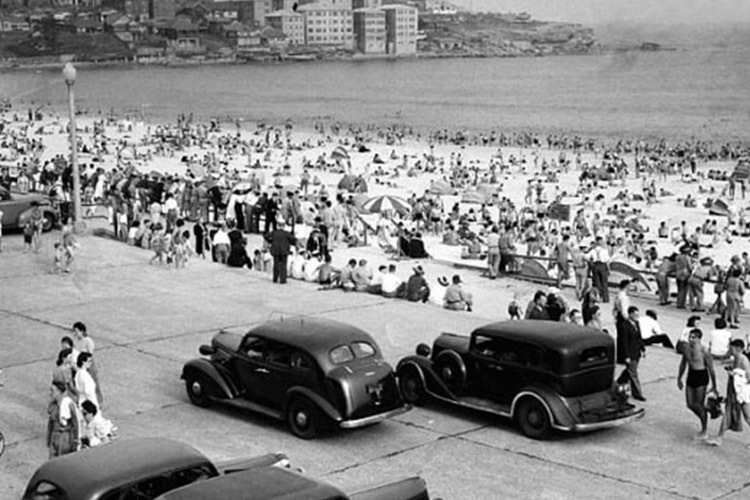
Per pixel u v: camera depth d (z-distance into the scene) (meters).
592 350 15.80
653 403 17.81
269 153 88.69
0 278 28.31
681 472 14.59
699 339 15.66
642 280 31.97
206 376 17.28
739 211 56.09
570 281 31.55
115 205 36.12
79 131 122.69
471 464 14.92
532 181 72.38
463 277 32.50
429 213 48.19
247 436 16.14
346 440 15.99
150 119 169.50
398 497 11.58
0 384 17.69
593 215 54.81
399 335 22.25
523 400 15.97
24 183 49.91
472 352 16.67
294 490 9.36
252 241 37.31
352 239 38.94
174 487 10.80
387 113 184.38
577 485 14.10
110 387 18.67
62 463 11.01
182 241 30.56
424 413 17.25
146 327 23.06
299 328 16.53
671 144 117.81
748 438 16.12
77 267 29.97
